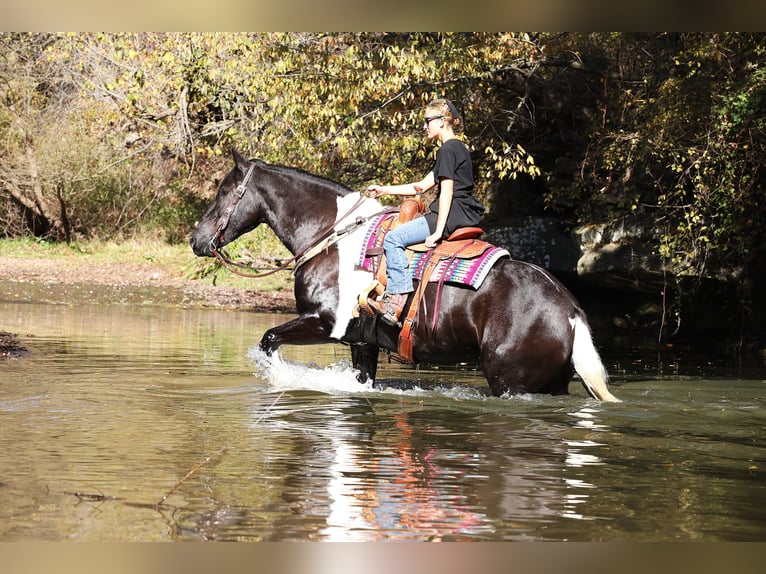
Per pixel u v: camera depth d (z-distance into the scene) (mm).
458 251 7629
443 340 7641
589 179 17625
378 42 15727
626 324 16812
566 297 7539
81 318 16484
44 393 8242
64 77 29703
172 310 18984
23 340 12648
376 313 7738
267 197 8523
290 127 15977
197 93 19703
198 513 4766
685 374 10398
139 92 19828
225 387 8688
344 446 6266
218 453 6027
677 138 14711
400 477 5484
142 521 4637
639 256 16016
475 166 19703
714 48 14062
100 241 32469
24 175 31672
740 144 13961
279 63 15195
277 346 8453
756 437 6695
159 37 19875
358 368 8625
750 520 4766
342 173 18438
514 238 17625
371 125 16047
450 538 4465
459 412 7449
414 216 7848
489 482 5398
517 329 7445
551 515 4805
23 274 26312
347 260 8055
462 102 17672
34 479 5340
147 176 31844
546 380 7582
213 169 30375
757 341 14250
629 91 16391
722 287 15484
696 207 14805
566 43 17203
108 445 6215
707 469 5785
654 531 4594
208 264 25422
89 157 30984
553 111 19219
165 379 9211
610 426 6992
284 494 5113
